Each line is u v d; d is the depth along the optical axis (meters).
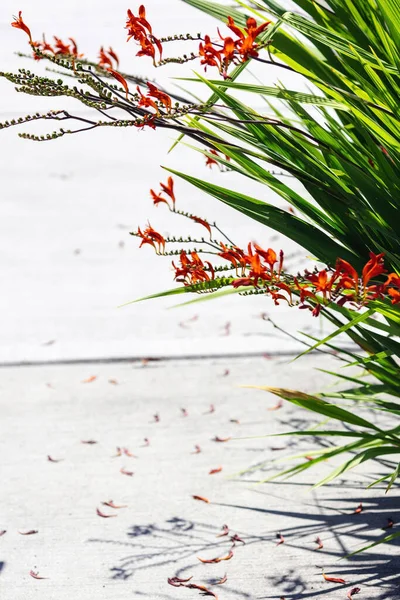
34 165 10.44
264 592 4.24
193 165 10.20
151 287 7.84
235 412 5.89
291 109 4.60
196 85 11.15
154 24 13.53
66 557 4.58
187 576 4.39
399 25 3.69
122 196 9.59
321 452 4.48
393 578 4.29
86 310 7.50
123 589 4.32
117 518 4.88
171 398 6.11
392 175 3.89
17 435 5.76
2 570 4.51
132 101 3.46
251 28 3.26
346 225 4.04
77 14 14.57
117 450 5.53
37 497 5.11
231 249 3.56
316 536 4.63
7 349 6.91
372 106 3.47
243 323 7.14
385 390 4.18
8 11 14.95
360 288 3.29
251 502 4.96
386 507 4.84
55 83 3.30
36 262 8.35
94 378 6.43
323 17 4.21
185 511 4.91
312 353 6.57
